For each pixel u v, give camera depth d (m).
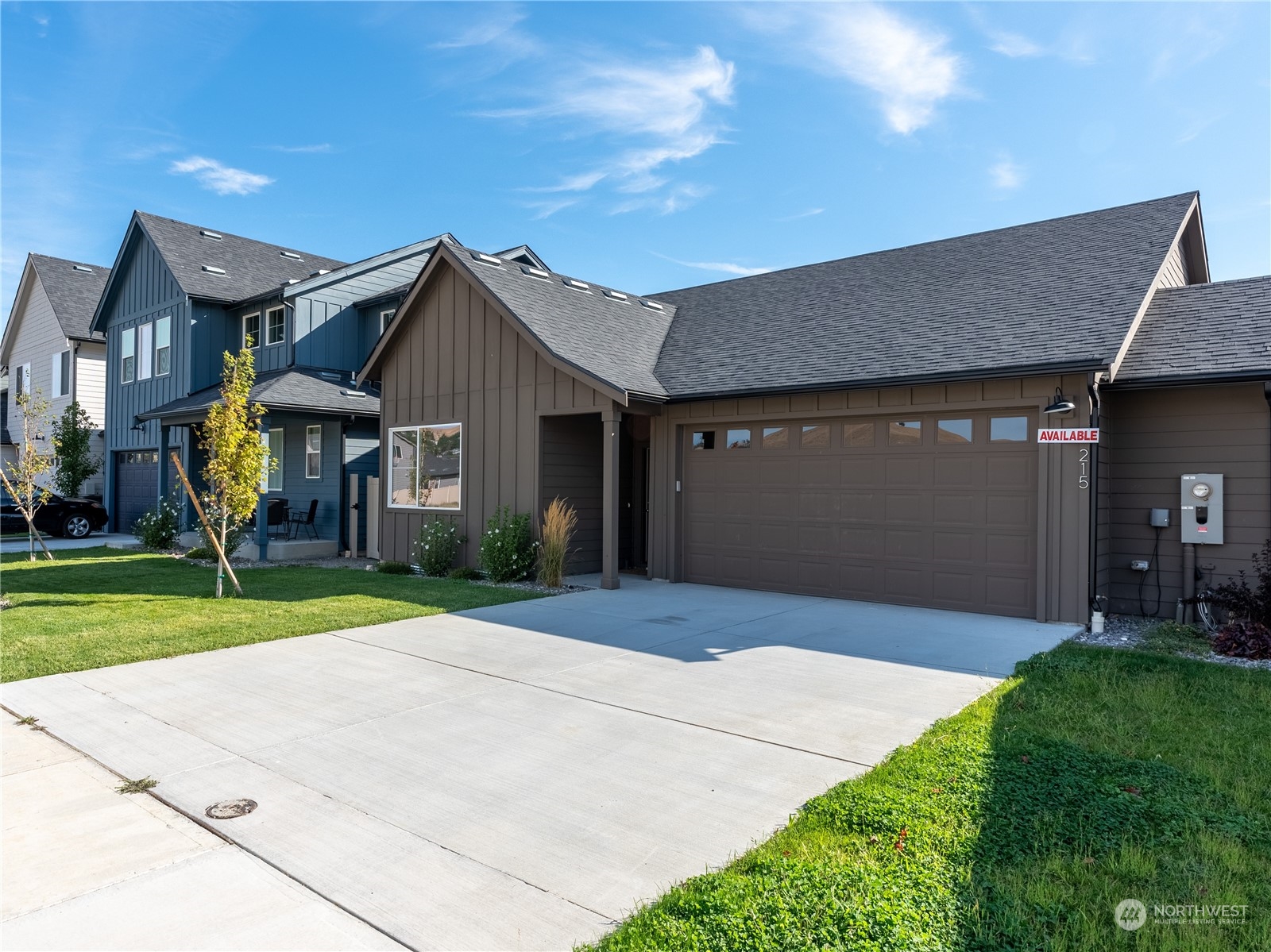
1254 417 8.44
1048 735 4.79
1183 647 7.41
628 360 12.03
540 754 4.64
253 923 2.88
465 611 9.34
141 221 19.58
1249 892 3.04
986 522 9.08
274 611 9.11
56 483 20.47
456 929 2.85
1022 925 2.79
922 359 9.27
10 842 3.52
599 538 12.85
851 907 2.83
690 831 3.64
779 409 10.52
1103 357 7.78
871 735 4.92
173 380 18.69
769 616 8.93
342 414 15.12
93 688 6.01
